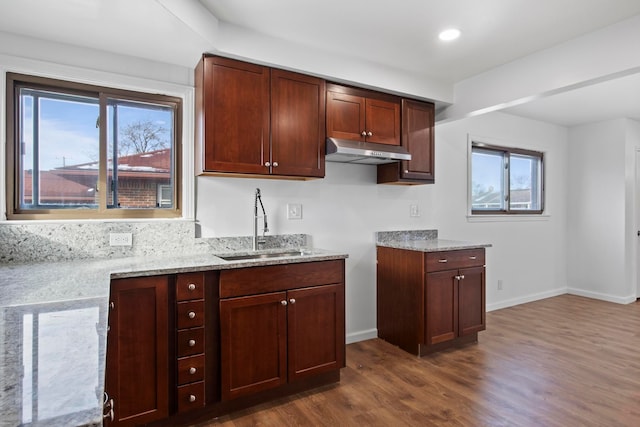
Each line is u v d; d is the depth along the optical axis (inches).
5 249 78.8
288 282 88.8
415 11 82.7
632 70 86.4
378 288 132.3
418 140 124.0
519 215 176.4
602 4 79.5
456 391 92.5
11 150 81.7
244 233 107.2
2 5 68.2
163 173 98.5
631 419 79.4
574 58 95.9
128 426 71.2
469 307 123.3
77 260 83.7
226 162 90.7
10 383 22.9
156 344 73.7
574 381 97.2
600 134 185.2
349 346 124.3
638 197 184.5
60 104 87.6
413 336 117.0
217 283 80.8
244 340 83.5
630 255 179.8
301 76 101.3
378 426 78.1
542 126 185.9
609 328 139.9
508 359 112.0
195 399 77.8
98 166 91.0
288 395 91.1
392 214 137.2
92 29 77.7
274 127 97.0
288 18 86.0
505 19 86.0
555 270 192.5
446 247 117.0
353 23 88.1
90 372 24.8
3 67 79.2
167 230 94.6
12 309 41.2
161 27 76.9
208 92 89.0
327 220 122.8
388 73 114.1
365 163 128.3
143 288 72.3
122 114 93.8
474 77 122.1
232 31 88.7
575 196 195.3
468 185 157.8
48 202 86.7
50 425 18.3
